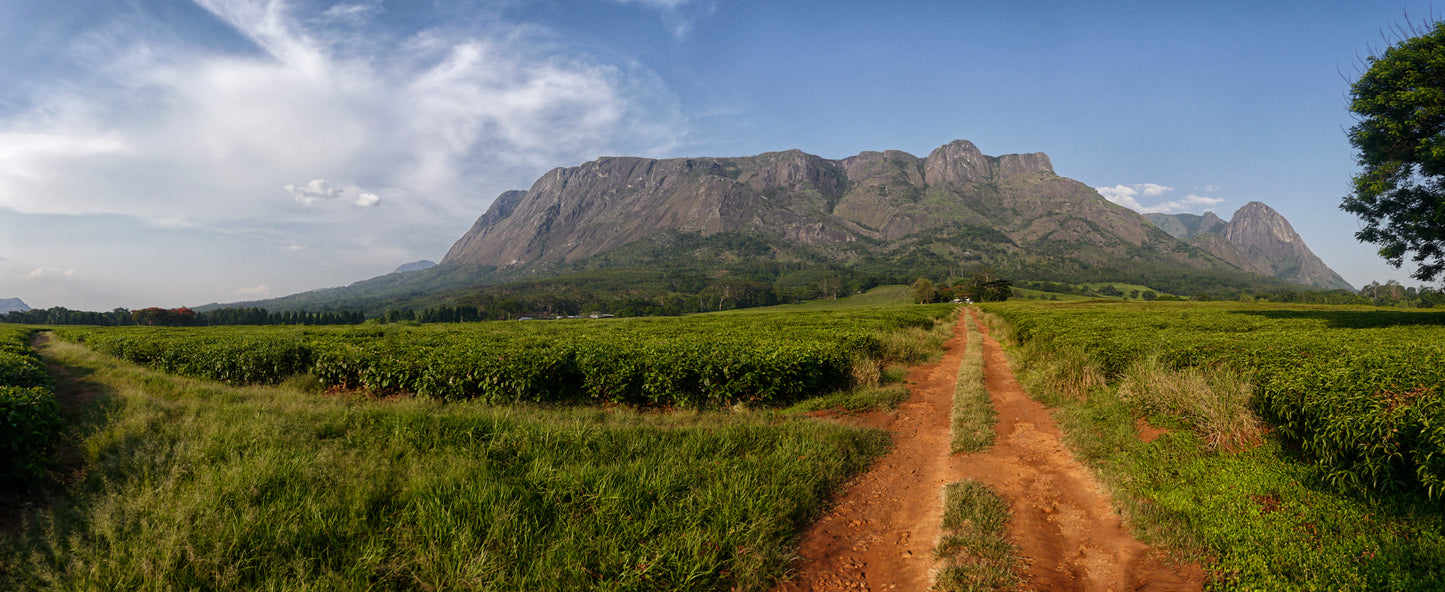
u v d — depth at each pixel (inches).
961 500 243.8
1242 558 177.5
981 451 333.4
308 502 214.7
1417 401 192.7
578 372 491.8
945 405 469.1
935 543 211.8
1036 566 192.7
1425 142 663.1
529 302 7829.7
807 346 535.2
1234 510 207.6
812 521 231.9
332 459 265.7
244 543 189.2
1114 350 449.4
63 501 224.2
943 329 1358.3
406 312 7357.3
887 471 299.4
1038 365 597.3
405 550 189.0
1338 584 156.7
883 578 189.0
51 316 5059.1
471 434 301.0
